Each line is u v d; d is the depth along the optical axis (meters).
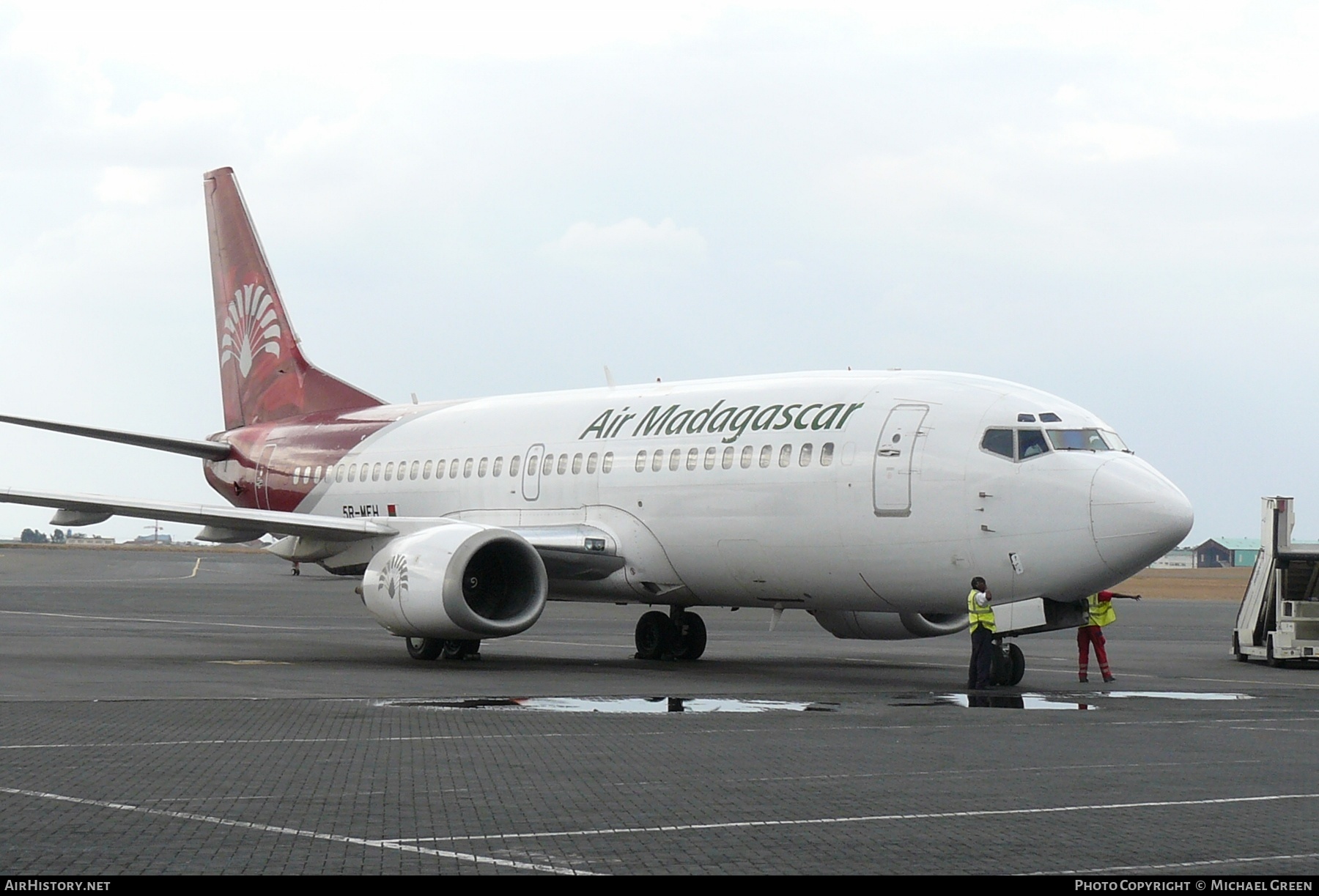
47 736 14.19
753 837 9.52
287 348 36.06
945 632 26.75
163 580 68.81
